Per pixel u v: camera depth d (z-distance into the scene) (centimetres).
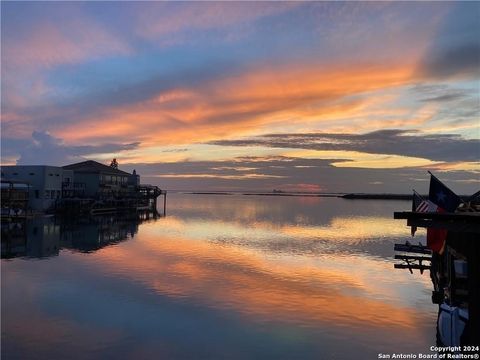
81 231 6053
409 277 3189
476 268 1083
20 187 7381
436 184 1603
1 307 2247
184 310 2231
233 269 3381
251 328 1977
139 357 1641
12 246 4497
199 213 11731
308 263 3731
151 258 3859
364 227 7800
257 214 11762
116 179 11212
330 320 2105
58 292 2562
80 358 1620
